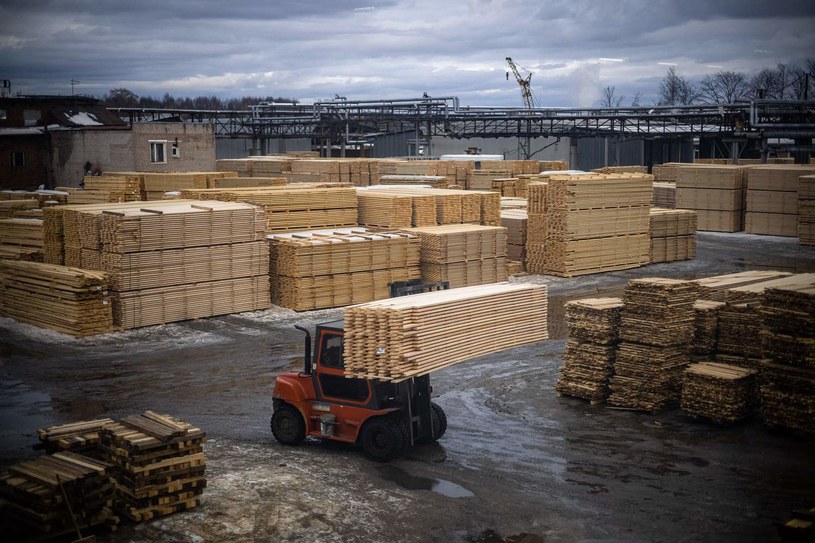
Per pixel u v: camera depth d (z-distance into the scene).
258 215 27.77
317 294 28.20
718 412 16.81
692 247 40.62
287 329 25.73
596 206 35.59
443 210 33.59
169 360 22.09
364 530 12.35
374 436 15.21
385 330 14.25
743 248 44.38
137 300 25.39
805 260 40.34
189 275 26.44
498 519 12.77
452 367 21.75
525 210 39.38
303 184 37.56
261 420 17.56
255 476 14.27
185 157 55.72
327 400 15.62
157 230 25.61
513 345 16.48
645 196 37.50
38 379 20.33
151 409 18.14
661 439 16.33
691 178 51.69
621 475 14.51
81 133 54.19
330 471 14.60
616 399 18.28
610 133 67.88
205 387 19.77
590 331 18.64
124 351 22.97
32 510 11.73
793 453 15.48
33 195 41.78
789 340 16.17
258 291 28.02
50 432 13.62
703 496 13.59
